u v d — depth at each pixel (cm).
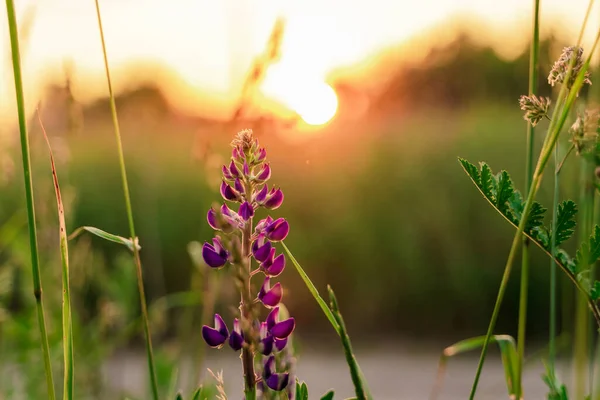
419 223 911
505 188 137
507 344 170
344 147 962
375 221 918
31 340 318
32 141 346
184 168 956
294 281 907
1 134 347
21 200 362
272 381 130
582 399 133
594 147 126
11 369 338
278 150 969
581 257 130
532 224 136
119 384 354
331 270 914
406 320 891
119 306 371
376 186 945
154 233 730
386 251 909
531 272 854
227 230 114
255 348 120
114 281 377
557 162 138
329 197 937
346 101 1038
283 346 133
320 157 959
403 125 1099
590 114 126
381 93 1282
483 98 1166
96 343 340
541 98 137
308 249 911
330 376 692
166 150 953
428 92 1371
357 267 909
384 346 819
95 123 854
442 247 898
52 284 356
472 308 877
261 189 144
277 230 139
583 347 132
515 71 721
